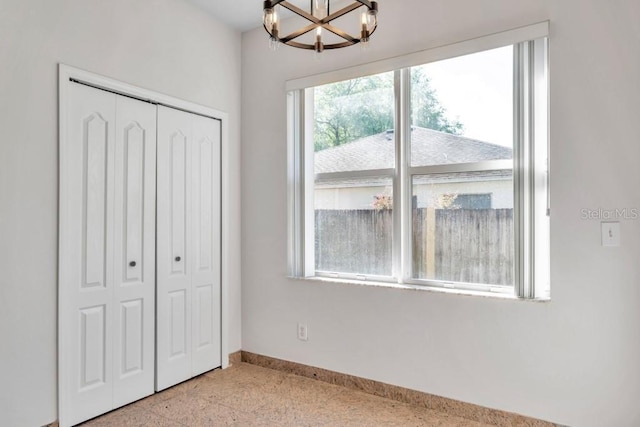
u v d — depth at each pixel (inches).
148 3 109.7
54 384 89.7
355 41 63.5
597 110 84.3
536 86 92.1
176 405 104.4
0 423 81.4
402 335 106.9
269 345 131.6
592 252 84.7
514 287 94.3
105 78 99.0
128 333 104.8
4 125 82.2
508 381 92.8
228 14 127.0
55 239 90.1
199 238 124.1
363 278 118.4
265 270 132.8
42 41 87.8
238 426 93.7
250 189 136.3
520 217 93.5
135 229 106.4
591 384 84.6
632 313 81.4
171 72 115.5
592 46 84.7
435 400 101.9
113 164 101.5
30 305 86.0
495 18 95.0
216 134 130.1
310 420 96.7
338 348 117.6
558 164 87.7
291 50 127.3
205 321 125.9
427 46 104.0
